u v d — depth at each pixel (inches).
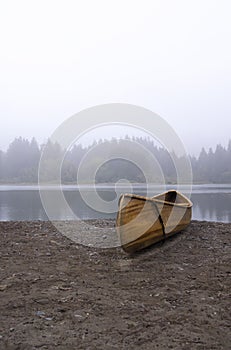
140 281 174.2
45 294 149.3
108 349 104.2
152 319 126.9
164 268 200.5
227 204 821.2
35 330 115.2
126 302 143.6
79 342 108.1
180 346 107.2
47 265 200.1
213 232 305.6
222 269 199.6
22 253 227.0
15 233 296.5
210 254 236.1
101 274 185.6
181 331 117.4
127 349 104.7
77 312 131.2
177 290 161.2
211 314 132.7
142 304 141.6
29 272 183.2
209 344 108.9
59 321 122.9
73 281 170.7
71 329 117.0
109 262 211.9
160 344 108.2
